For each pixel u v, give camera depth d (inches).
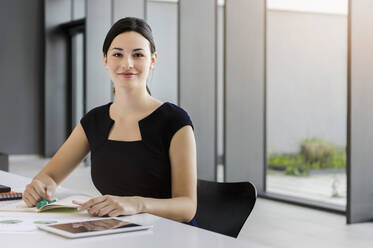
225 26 198.2
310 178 226.7
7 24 339.9
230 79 200.1
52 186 55.5
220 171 272.4
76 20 330.6
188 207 53.2
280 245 125.6
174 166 58.0
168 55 267.0
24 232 38.0
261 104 205.9
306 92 227.8
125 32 57.5
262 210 173.0
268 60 242.8
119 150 59.4
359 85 149.7
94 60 292.5
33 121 349.4
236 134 202.1
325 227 146.1
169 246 34.2
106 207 45.3
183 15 209.0
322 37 220.5
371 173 151.9
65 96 351.3
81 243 34.8
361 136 150.2
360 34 148.9
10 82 342.0
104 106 64.2
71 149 65.8
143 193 58.9
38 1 347.3
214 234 37.9
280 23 236.2
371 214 152.6
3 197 55.4
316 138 225.1
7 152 342.3
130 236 37.1
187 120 59.6
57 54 348.2
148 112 59.9
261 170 207.0
